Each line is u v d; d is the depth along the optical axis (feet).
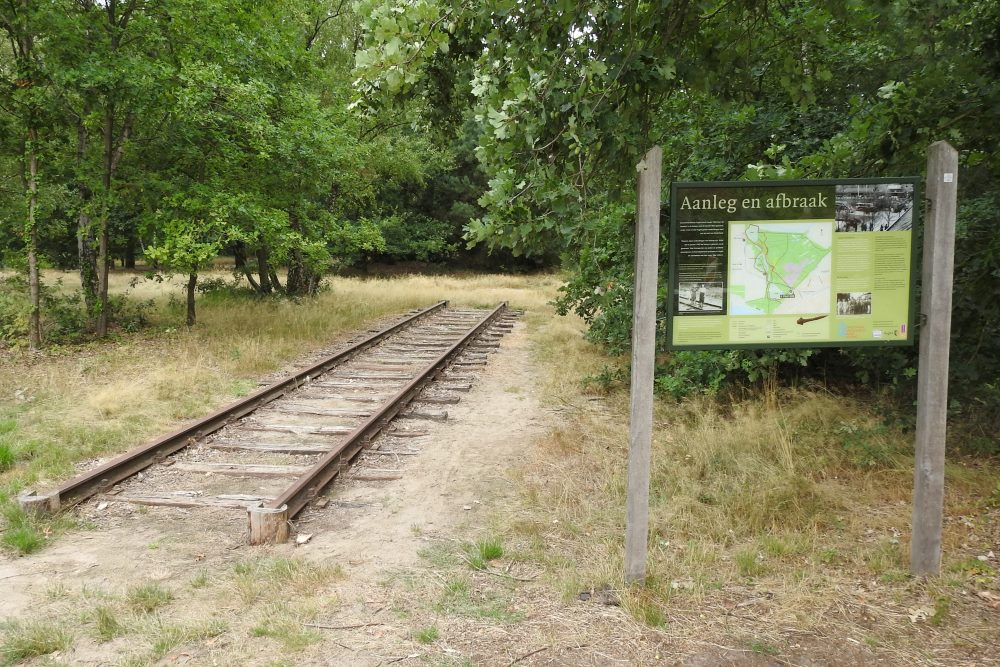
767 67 19.15
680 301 13.16
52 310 41.75
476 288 93.45
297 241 44.62
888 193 13.16
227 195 40.06
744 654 10.91
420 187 130.82
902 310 13.34
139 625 11.80
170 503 17.38
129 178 41.57
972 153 17.69
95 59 36.81
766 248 13.12
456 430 24.58
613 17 12.02
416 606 12.53
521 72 12.53
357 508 17.48
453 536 15.76
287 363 36.70
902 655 10.81
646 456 12.78
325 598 12.80
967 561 13.69
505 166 13.06
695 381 27.25
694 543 14.76
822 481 18.42
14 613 12.28
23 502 16.19
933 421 12.96
